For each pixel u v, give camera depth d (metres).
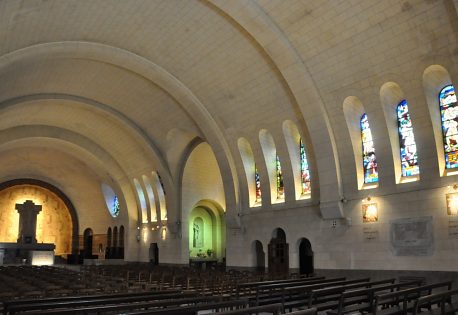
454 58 14.73
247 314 6.85
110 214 42.62
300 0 16.14
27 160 41.66
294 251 21.36
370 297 10.16
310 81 18.64
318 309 10.88
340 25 16.38
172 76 23.22
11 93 24.14
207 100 23.89
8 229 43.50
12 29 16.94
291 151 21.88
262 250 24.31
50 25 18.27
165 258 32.41
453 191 15.52
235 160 24.94
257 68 20.42
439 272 15.59
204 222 35.22
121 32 20.33
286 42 17.88
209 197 32.72
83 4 17.66
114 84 26.33
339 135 19.06
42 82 24.67
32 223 42.19
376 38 16.05
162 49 21.53
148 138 30.31
